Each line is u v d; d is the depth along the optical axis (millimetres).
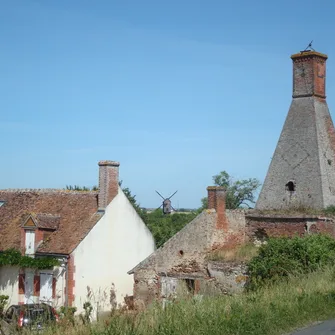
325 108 30953
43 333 11656
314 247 21875
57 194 36125
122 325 10773
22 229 33094
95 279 31844
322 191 28812
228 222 28453
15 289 32062
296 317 12391
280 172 30469
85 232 31688
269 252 22484
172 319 11070
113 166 33469
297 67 31078
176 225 50812
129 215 34188
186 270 27406
